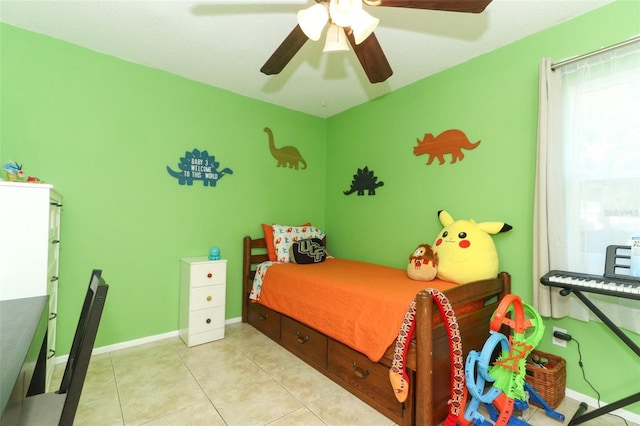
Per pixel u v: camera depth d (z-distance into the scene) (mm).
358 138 3377
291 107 3484
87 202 2330
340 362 1997
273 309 2641
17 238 1587
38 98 2143
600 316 1586
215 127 2975
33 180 1845
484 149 2301
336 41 1430
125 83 2488
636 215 1642
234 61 2508
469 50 2268
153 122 2625
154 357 2346
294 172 3580
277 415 1691
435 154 2617
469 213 2385
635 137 1651
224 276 2730
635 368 1674
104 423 1603
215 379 2049
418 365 1484
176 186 2754
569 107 1880
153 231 2637
